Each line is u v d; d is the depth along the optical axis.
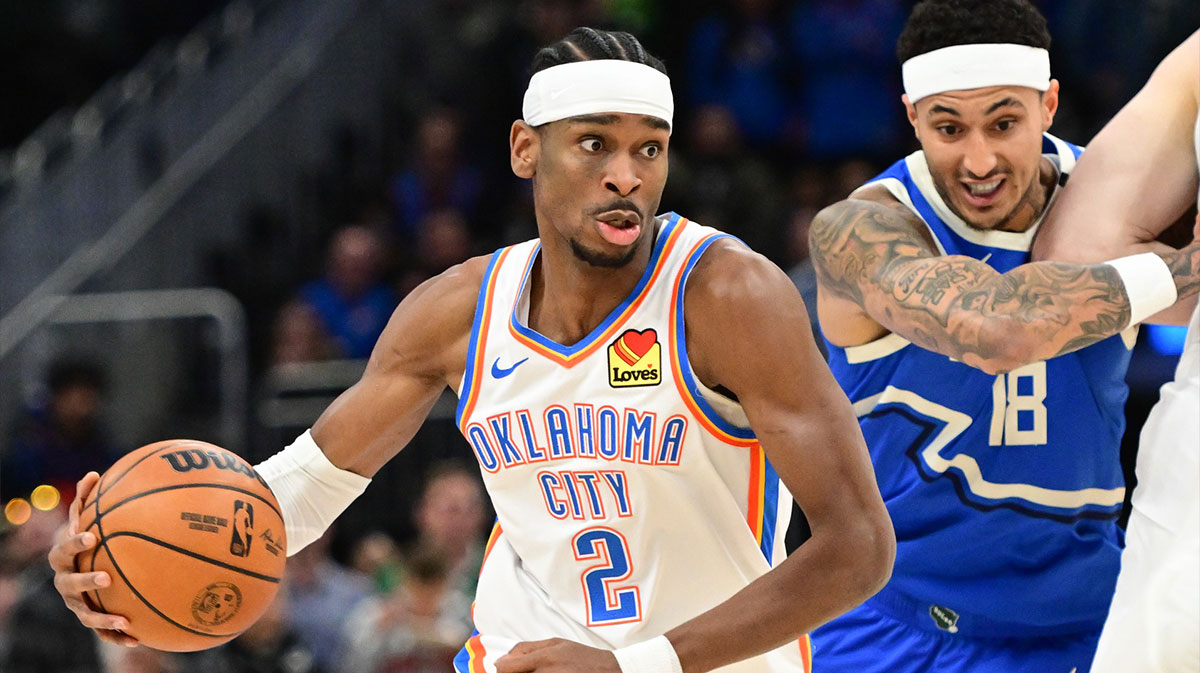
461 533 12.45
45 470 14.09
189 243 19.72
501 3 20.94
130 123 19.69
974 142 5.92
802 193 18.06
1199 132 5.80
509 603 5.72
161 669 11.03
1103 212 6.01
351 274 18.14
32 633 10.77
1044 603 6.55
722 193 17.73
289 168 20.94
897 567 6.68
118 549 5.36
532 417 5.47
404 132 21.20
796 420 5.12
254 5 21.92
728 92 19.23
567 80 5.14
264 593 5.57
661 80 5.20
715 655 5.04
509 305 5.60
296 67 21.23
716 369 5.29
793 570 5.05
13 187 18.80
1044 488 6.36
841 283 6.07
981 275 5.63
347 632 12.46
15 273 18.34
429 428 14.20
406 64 21.38
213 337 14.73
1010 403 6.28
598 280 5.36
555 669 5.05
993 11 5.85
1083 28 19.20
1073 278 5.52
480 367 5.60
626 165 5.14
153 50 23.08
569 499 5.47
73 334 15.05
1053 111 6.19
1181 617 5.18
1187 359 5.62
